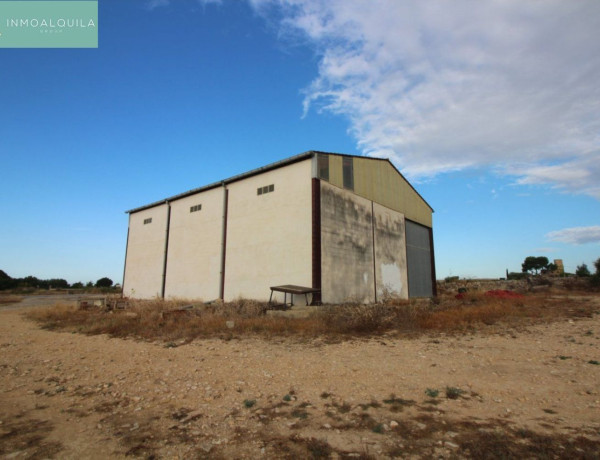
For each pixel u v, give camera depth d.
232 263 20.64
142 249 28.62
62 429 4.16
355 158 21.38
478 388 5.44
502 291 21.73
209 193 23.27
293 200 18.28
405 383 5.76
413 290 26.19
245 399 5.17
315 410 4.68
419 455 3.41
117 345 9.68
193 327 11.97
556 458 3.27
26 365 7.48
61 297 36.66
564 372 6.19
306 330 11.05
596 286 27.22
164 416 4.57
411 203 28.06
